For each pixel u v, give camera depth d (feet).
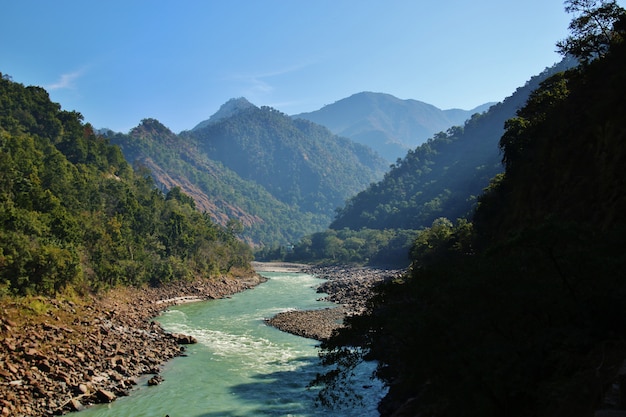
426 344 52.65
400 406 84.79
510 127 195.21
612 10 144.05
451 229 285.23
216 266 366.84
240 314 214.28
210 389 108.47
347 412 95.25
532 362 47.37
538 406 45.65
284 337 163.43
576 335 47.78
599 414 34.96
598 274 49.98
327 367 125.70
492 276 51.60
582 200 104.83
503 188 187.11
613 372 41.04
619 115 102.17
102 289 224.12
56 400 95.81
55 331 139.13
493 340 49.39
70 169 324.80
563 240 52.70
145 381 113.09
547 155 136.98
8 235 177.17
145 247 309.83
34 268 177.99
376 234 561.84
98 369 115.34
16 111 405.59
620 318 48.42
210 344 152.15
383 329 65.77
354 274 436.35
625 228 55.62
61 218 220.23
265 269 538.06
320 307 234.99
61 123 446.60
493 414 46.96
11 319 141.69
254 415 94.02
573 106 133.90
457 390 48.55
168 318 203.82
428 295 61.82
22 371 104.99
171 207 403.95
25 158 278.26
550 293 50.01
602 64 131.44
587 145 114.21
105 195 328.08
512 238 55.26
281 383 113.19
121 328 158.61
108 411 94.27
